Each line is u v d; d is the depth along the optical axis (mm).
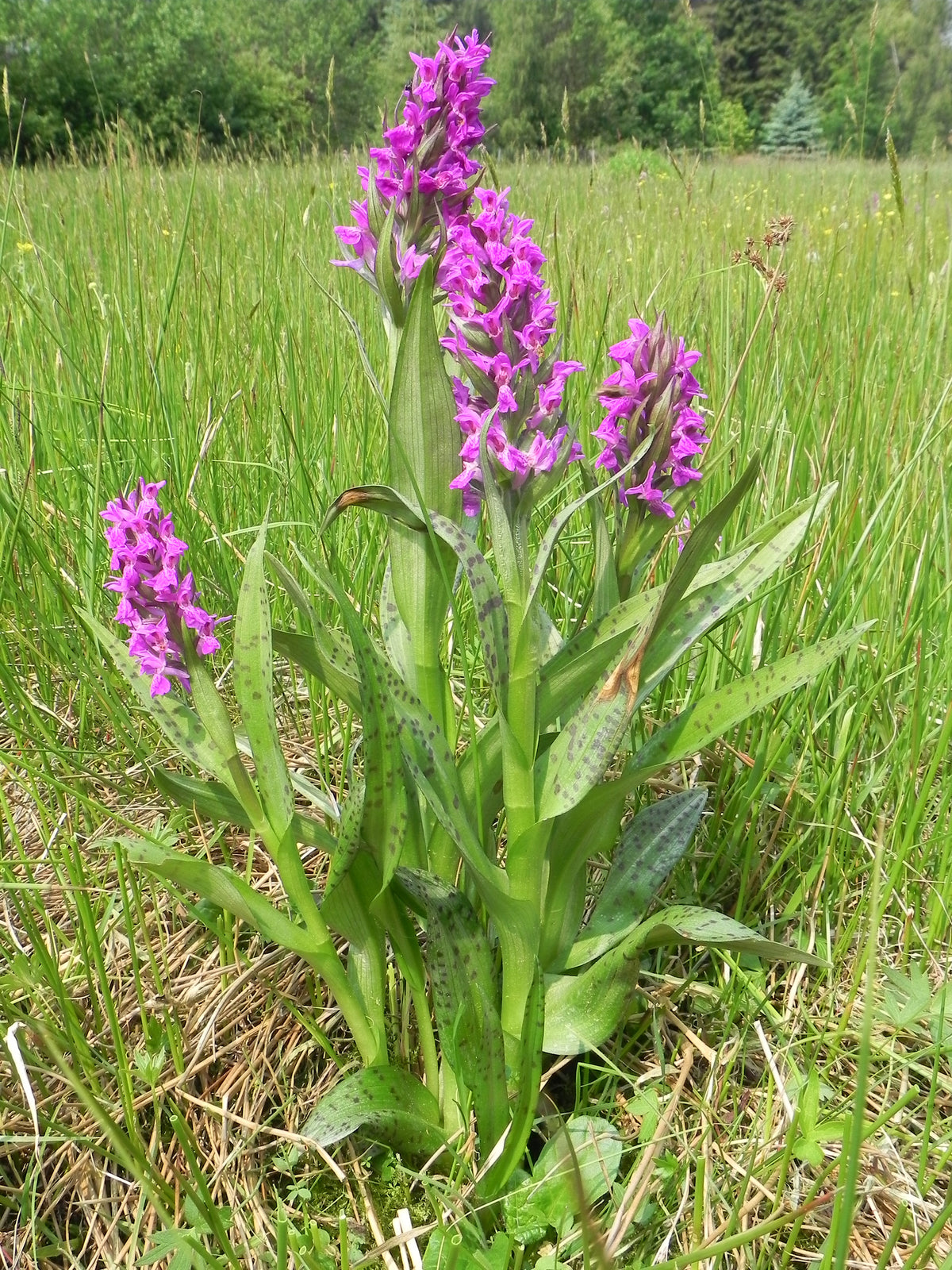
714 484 626
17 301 876
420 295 322
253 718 342
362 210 357
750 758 527
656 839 396
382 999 383
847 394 729
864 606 605
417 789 375
